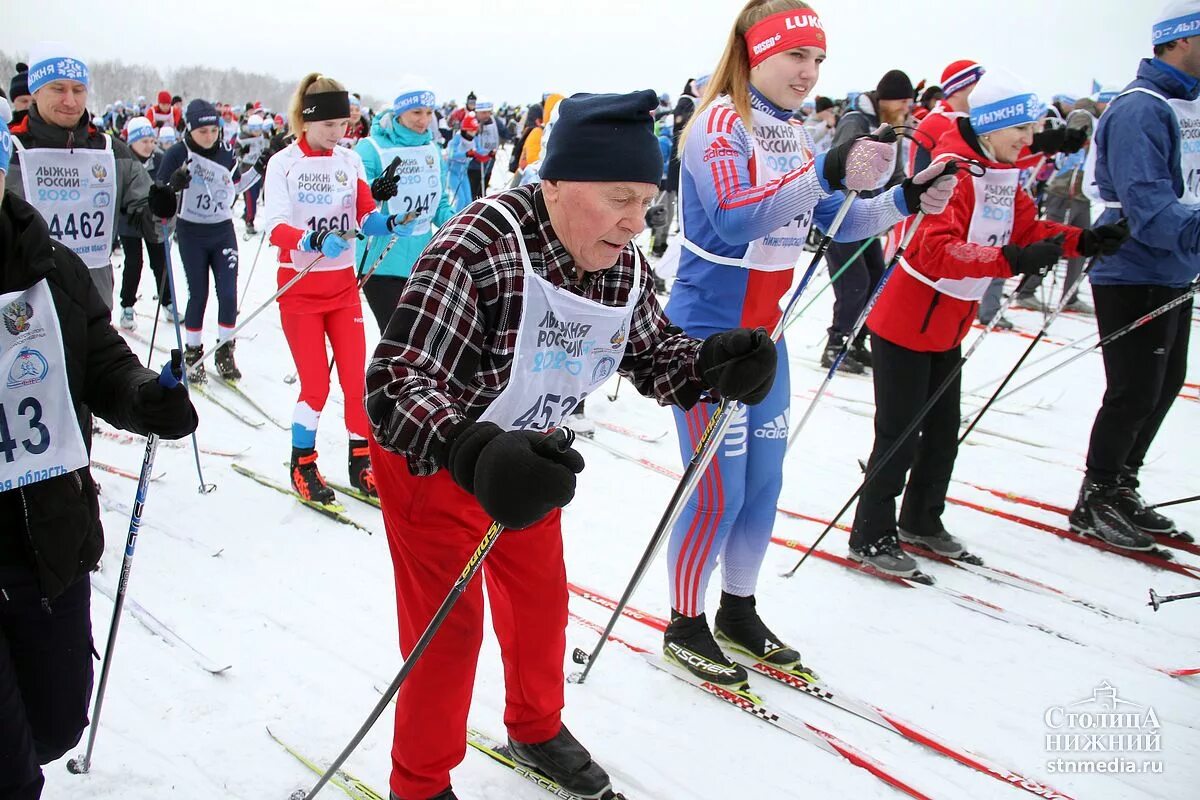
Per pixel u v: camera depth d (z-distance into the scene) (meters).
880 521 3.30
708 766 2.27
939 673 2.75
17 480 1.46
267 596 2.97
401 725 1.85
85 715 1.69
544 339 1.62
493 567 1.93
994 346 6.91
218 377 5.37
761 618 3.02
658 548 2.21
